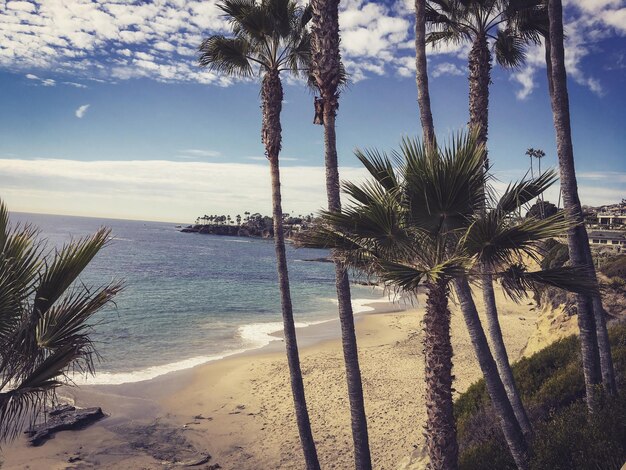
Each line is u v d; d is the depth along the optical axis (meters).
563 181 8.58
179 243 188.12
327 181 8.79
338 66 8.77
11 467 13.46
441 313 6.84
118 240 180.62
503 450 9.43
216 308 47.56
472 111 11.55
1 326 4.86
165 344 31.16
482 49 11.51
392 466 13.77
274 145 11.47
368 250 6.78
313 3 8.83
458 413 13.26
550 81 11.04
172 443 16.03
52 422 16.36
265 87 11.66
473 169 6.09
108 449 15.25
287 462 14.63
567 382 11.16
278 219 11.27
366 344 32.25
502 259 6.26
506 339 31.28
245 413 18.81
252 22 11.04
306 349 30.27
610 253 45.47
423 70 9.96
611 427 7.33
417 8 10.04
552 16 8.76
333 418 17.78
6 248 4.92
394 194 6.60
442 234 6.34
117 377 23.25
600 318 9.26
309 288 70.56
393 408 18.41
